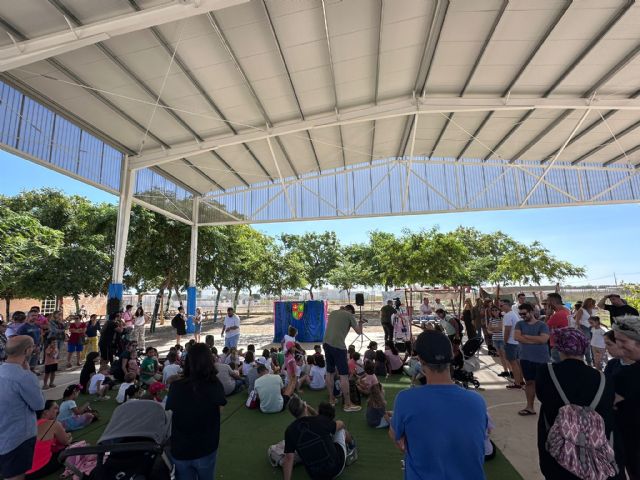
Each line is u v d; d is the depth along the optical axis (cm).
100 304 3250
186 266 2219
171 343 1703
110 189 1282
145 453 251
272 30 839
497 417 556
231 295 4516
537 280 3331
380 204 1841
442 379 184
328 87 1130
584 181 1822
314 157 1733
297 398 404
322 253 4016
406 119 1461
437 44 970
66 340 1268
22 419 312
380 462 426
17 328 822
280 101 1164
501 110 1354
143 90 1015
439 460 165
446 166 1855
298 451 358
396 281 2297
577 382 217
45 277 1947
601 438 201
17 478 307
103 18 719
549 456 222
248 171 1777
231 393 748
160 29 806
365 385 665
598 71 1080
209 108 1147
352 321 648
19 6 669
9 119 893
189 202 1925
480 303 1196
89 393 768
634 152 1697
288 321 1664
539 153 1747
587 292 1936
